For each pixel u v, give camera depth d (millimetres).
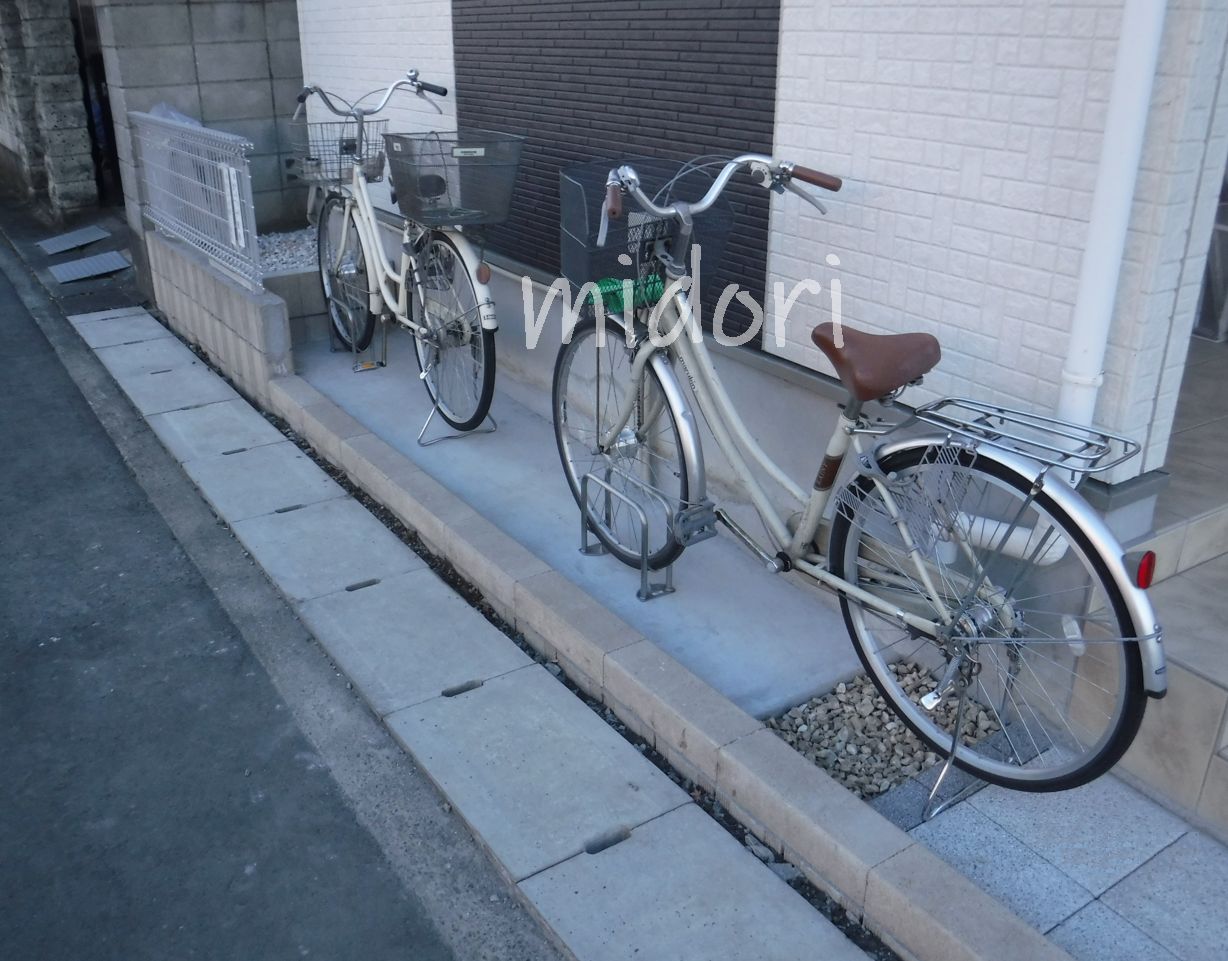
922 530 2537
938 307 2910
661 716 2785
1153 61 2254
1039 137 2549
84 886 2447
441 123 5422
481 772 2719
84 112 9867
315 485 4430
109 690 3162
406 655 3232
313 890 2434
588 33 4094
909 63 2826
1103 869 2375
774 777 2486
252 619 3512
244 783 2773
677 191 3645
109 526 4180
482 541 3623
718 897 2326
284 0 7090
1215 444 3270
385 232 6117
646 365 3311
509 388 5254
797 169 2807
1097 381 2508
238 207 5289
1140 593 2154
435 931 2320
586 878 2379
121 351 6250
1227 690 2324
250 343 5355
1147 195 2383
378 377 5570
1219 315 4344
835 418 3279
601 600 3479
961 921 2078
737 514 3818
